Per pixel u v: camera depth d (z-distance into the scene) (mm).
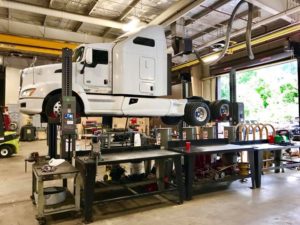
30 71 5273
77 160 3449
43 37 8758
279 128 7410
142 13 7723
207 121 6719
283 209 3566
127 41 5605
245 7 7160
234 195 4230
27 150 9914
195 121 6473
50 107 5113
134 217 3322
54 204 3197
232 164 4793
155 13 7738
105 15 7828
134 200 3980
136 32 5766
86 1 7047
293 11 6125
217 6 7184
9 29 8320
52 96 5156
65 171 3115
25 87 5230
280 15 6422
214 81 11195
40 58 12328
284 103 10273
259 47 8656
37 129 14000
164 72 6125
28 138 13266
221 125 7688
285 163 5863
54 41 8438
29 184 4973
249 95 11625
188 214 3406
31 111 5109
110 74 5605
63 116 3799
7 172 6055
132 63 5641
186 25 8492
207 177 4434
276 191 4434
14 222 3164
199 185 4430
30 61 12875
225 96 11266
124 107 5637
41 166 3457
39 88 5125
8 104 13289
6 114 8898
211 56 9086
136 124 9484
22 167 6664
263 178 5367
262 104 11180
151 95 5945
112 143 5164
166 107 6172
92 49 5395
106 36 9781
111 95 5586
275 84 10633
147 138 5664
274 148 4930
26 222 3166
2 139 8195
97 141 3598
